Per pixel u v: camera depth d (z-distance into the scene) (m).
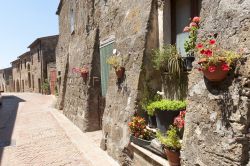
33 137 9.14
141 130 5.10
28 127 11.03
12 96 31.27
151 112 4.87
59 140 8.52
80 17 11.18
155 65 5.40
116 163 6.07
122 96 6.24
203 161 3.36
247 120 2.91
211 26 3.45
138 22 5.88
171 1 5.48
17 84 45.97
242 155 2.91
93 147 7.52
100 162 6.23
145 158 4.75
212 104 3.29
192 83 3.68
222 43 3.25
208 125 3.32
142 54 5.48
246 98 2.90
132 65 5.87
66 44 14.77
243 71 2.93
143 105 5.34
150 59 5.52
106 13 8.13
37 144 8.20
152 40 5.55
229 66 3.01
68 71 13.75
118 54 6.80
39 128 10.63
